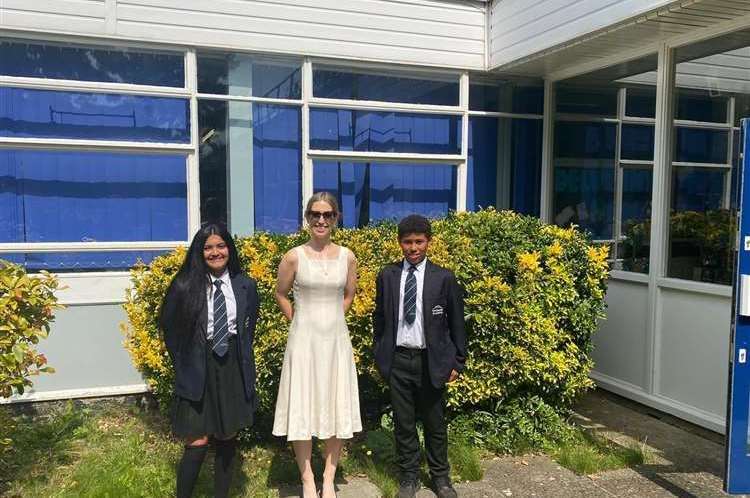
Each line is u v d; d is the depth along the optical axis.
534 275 4.48
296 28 5.78
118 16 5.22
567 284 4.60
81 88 5.19
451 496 3.57
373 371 4.23
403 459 3.67
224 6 5.53
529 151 6.84
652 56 5.38
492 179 6.82
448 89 6.52
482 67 6.51
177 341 3.15
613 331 5.72
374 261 4.46
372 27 6.05
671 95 5.15
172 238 5.59
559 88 6.56
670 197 5.20
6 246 5.05
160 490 3.64
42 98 5.12
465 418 4.45
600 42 5.23
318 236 3.46
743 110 4.56
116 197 5.40
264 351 4.11
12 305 3.48
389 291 3.59
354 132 6.14
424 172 6.46
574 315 4.59
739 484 3.27
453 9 6.36
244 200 5.79
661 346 5.20
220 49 5.56
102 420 4.89
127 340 4.60
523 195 6.84
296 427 3.35
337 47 5.93
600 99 6.00
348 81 6.11
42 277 4.46
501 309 4.32
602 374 5.84
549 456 4.27
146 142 5.42
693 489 3.79
